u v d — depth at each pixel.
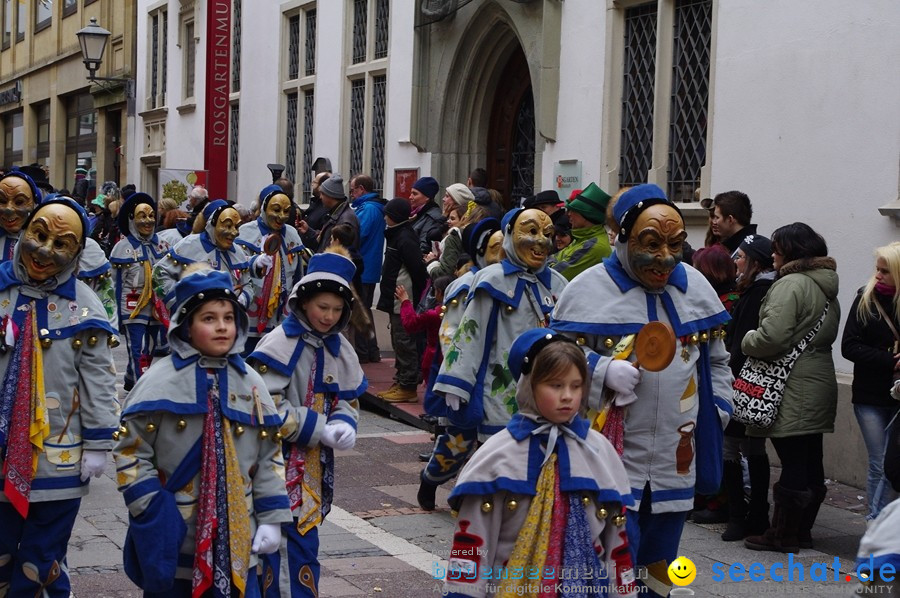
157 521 4.07
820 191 8.70
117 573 6.02
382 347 14.73
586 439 3.98
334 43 16.92
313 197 13.60
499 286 6.45
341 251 5.16
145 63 26.11
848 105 8.48
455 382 6.43
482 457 3.89
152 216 11.09
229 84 20.11
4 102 38.84
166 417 4.20
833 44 8.60
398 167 14.97
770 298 6.66
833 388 6.70
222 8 19.81
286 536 4.89
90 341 5.07
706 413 4.94
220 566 4.16
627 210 4.77
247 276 10.39
